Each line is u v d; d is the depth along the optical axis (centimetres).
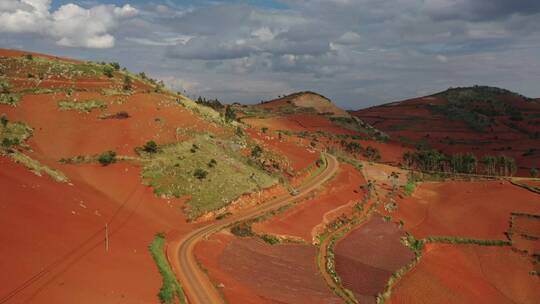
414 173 16662
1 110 10044
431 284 8900
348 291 7131
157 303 4588
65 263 4616
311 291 6638
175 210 8594
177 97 15175
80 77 13412
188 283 5550
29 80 12150
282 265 7444
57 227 5406
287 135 19550
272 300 5769
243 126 15538
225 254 7112
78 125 10538
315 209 10669
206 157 10756
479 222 12625
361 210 11781
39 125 10100
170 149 10506
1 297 3584
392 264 9175
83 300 4053
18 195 5641
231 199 9550
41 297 3812
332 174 13525
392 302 7669
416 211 13250
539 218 12562
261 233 8575
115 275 4831
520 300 9531
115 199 7994
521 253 11131
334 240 9525
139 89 14225
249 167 11419
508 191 14538
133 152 9894
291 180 12138
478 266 10625
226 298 5269
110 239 5903
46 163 8319
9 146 8188
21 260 4253
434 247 11119
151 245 6450
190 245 7075
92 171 8881
